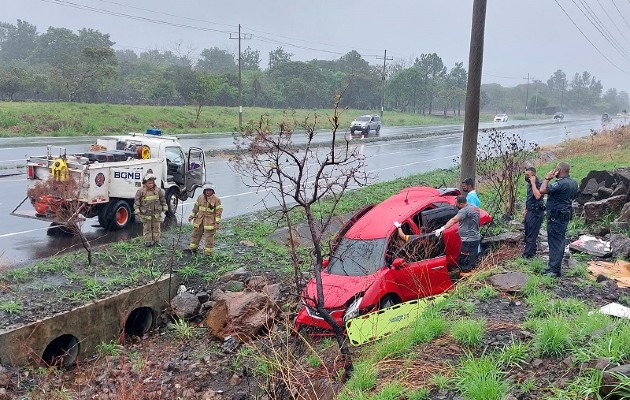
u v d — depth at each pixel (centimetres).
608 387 450
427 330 650
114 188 1362
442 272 927
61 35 9150
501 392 495
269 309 888
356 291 828
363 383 575
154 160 1466
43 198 1295
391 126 6844
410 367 584
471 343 604
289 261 1155
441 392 526
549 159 2847
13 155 2633
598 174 1382
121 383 704
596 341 544
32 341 792
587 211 1245
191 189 1675
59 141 3266
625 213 1160
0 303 852
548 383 502
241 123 4784
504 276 834
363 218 991
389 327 748
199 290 1034
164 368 795
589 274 902
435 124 7844
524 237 1088
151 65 8525
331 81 8475
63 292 916
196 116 5097
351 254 912
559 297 772
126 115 4559
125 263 1075
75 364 846
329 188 718
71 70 5925
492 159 1928
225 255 1173
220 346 877
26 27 10994
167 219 1534
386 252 895
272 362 671
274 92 7569
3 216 1502
